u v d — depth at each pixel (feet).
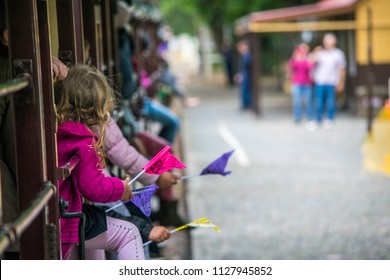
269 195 51.29
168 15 265.75
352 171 60.44
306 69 96.32
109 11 30.04
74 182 17.63
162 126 43.78
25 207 14.82
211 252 36.27
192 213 45.14
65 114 17.57
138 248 18.75
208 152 73.20
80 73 17.78
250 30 104.68
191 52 231.50
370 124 80.59
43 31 15.96
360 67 104.94
